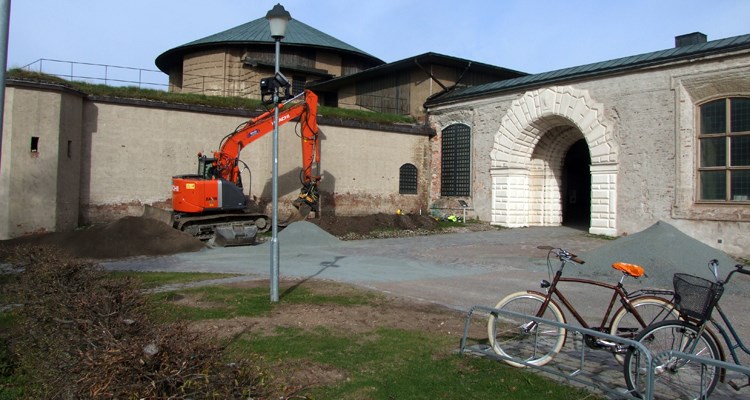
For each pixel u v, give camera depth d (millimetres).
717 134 16328
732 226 15883
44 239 14641
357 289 9547
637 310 5324
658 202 17578
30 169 16766
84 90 19000
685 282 4805
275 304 8258
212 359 3174
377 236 19156
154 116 20016
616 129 18734
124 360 3018
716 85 16234
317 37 34188
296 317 7469
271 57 32125
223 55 31531
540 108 21172
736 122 15938
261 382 3178
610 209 18844
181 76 35500
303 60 32688
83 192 18719
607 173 18938
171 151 20297
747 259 15250
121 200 19359
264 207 21953
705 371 4598
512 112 22344
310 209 20234
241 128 20484
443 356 5855
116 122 19344
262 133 19141
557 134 22594
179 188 17297
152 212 17656
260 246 16125
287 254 14602
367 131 24766
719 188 16312
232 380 3068
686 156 16906
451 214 25219
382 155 25219
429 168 26703
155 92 20641
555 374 5184
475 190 24219
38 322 5102
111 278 6508
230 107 21703
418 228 21156
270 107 22078
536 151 22859
